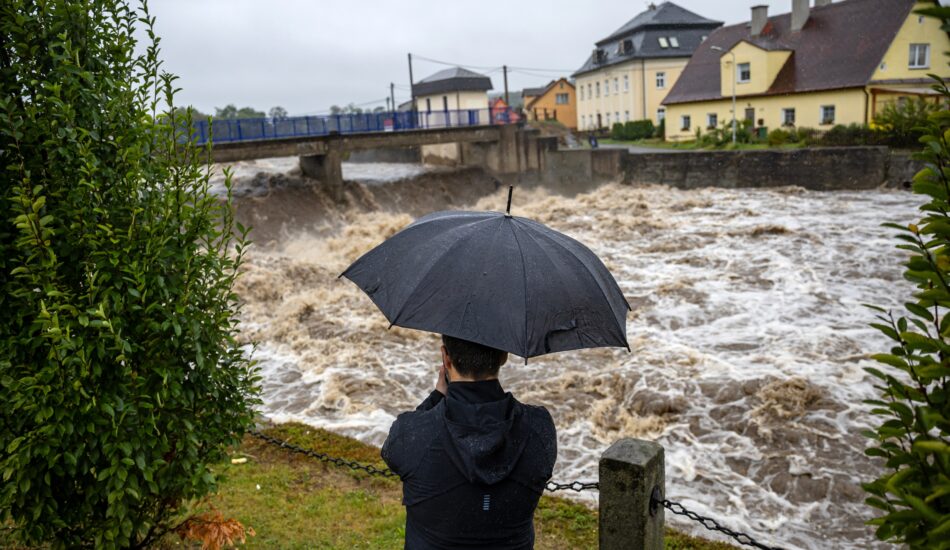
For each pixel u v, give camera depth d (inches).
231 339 165.3
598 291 101.2
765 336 552.4
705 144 1643.7
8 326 136.3
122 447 137.4
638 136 2178.9
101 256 139.9
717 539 301.9
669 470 363.9
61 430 132.0
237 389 169.9
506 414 84.3
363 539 225.3
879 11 1508.4
